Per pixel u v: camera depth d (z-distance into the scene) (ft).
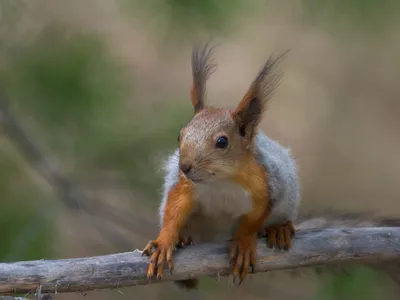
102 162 10.39
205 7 10.21
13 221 10.27
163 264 9.64
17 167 10.36
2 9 10.37
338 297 10.15
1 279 9.56
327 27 10.46
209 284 10.51
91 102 10.29
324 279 10.16
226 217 9.78
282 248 9.70
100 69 10.32
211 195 9.72
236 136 9.70
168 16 10.23
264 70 9.75
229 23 10.25
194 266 9.66
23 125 10.34
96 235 10.80
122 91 10.34
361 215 9.95
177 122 10.36
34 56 10.30
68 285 9.59
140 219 10.51
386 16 10.36
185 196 9.71
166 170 9.82
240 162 9.69
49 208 10.31
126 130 10.34
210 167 9.66
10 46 10.32
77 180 10.41
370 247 9.72
